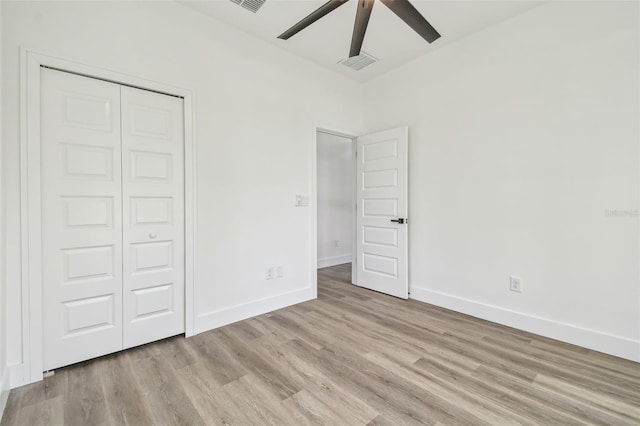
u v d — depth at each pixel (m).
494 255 2.65
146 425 1.44
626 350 2.01
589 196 2.15
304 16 2.48
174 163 2.34
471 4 2.33
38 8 1.78
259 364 1.97
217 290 2.57
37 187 1.78
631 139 1.99
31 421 1.46
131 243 2.16
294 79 3.12
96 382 1.77
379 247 3.55
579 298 2.21
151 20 2.19
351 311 2.94
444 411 1.51
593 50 2.12
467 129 2.81
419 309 2.98
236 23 2.58
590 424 1.42
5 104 1.68
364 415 1.49
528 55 2.42
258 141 2.84
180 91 2.33
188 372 1.88
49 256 1.85
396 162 3.32
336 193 5.25
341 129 3.60
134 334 2.19
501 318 2.61
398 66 3.38
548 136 2.33
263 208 2.89
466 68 2.81
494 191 2.64
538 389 1.69
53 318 1.87
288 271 3.11
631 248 2.00
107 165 2.04
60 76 1.87
